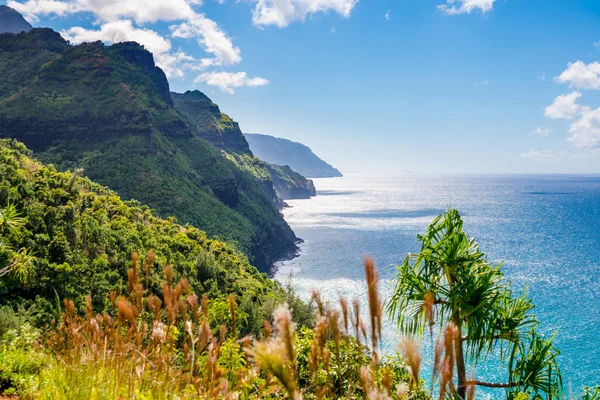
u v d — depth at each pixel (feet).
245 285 154.40
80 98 461.37
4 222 48.52
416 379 3.35
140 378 7.15
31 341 18.10
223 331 6.21
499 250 403.75
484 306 25.13
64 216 135.44
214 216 364.99
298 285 289.33
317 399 3.95
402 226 612.29
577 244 433.07
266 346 3.14
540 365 25.68
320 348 4.06
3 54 606.96
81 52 522.06
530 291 269.23
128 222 173.06
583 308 233.76
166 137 485.15
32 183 155.53
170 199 337.52
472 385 3.40
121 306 6.62
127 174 355.15
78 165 375.04
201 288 131.75
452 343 3.32
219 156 563.07
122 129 424.05
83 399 7.82
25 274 47.37
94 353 8.25
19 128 414.62
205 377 5.86
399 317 26.61
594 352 176.45
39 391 10.97
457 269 26.37
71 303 9.18
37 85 482.69
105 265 126.82
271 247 451.94
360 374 3.65
